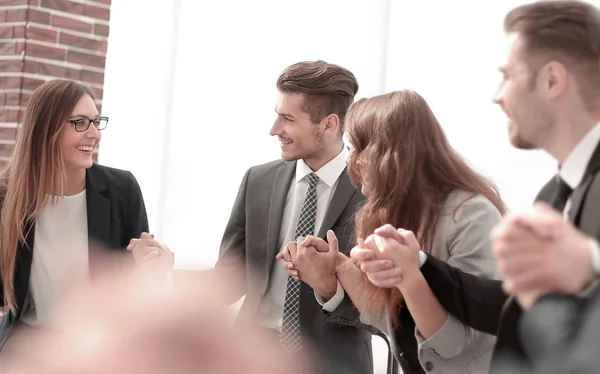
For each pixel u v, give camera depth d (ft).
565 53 3.67
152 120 14.29
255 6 13.46
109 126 14.14
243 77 13.55
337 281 6.59
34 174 8.09
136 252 7.72
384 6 12.07
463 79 11.17
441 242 5.54
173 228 14.08
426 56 11.60
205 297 1.05
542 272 2.46
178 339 0.99
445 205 5.59
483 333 5.27
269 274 7.94
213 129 13.82
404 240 4.67
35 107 8.16
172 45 14.25
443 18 11.43
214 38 13.85
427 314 4.87
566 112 3.73
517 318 3.63
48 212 8.27
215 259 13.70
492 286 4.84
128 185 8.73
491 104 10.84
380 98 5.98
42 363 1.06
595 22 3.67
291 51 13.03
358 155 5.99
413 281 4.71
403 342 5.51
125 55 14.25
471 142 10.99
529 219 2.47
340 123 7.97
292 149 7.94
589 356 2.09
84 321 1.08
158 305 1.04
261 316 7.93
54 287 8.14
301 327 7.49
